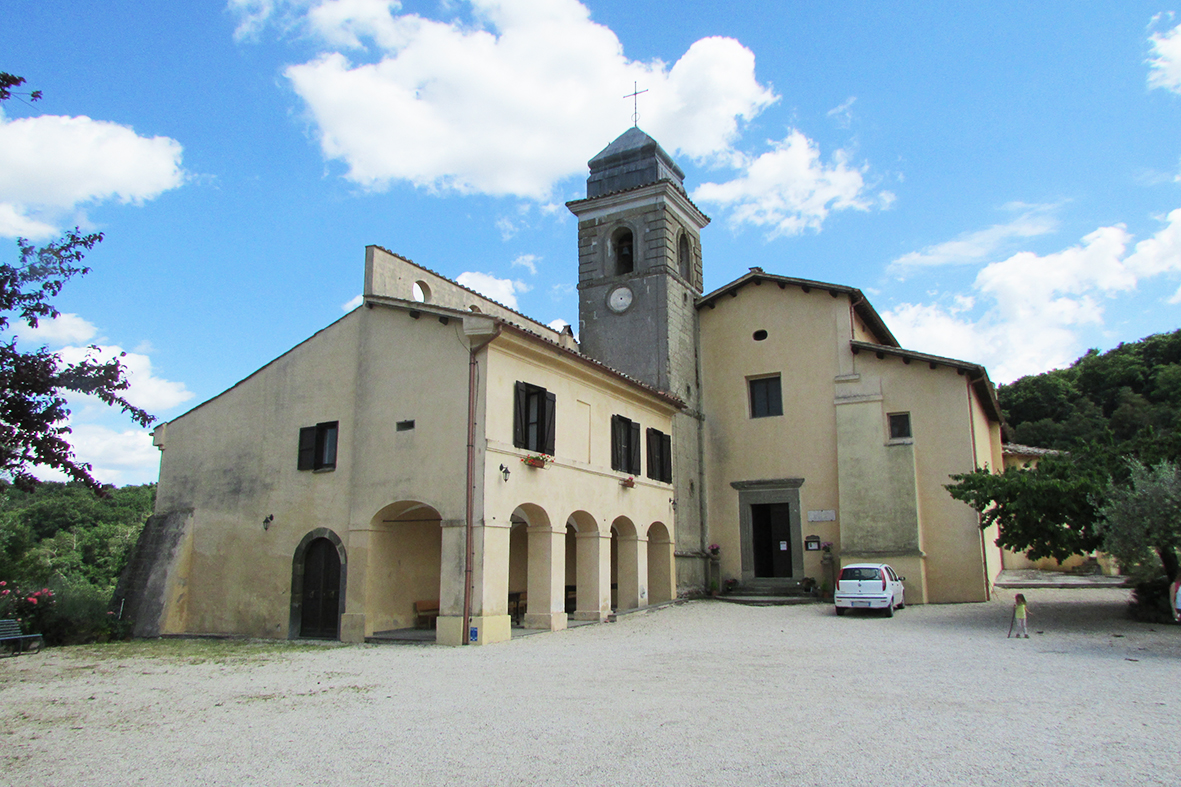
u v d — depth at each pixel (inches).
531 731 303.6
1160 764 253.3
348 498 679.1
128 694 406.6
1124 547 572.1
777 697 365.7
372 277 713.0
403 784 242.2
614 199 1040.8
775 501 965.8
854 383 938.7
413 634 645.3
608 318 1017.5
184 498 791.1
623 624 713.0
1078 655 491.5
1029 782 236.2
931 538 869.8
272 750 284.0
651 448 887.7
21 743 300.8
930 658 487.8
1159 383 1891.0
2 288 327.3
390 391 674.2
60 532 1926.7
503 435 637.3
